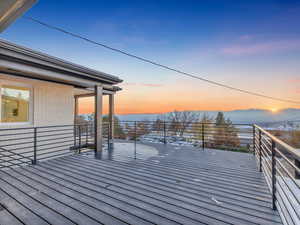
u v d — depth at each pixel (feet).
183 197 6.73
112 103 20.47
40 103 14.98
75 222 5.11
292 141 27.32
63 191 7.22
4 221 5.14
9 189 7.38
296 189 7.18
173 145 18.60
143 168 10.44
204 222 5.13
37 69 10.75
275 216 5.43
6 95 12.90
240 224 5.03
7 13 4.00
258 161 11.18
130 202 6.32
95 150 14.49
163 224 5.04
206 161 12.11
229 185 7.92
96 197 6.70
